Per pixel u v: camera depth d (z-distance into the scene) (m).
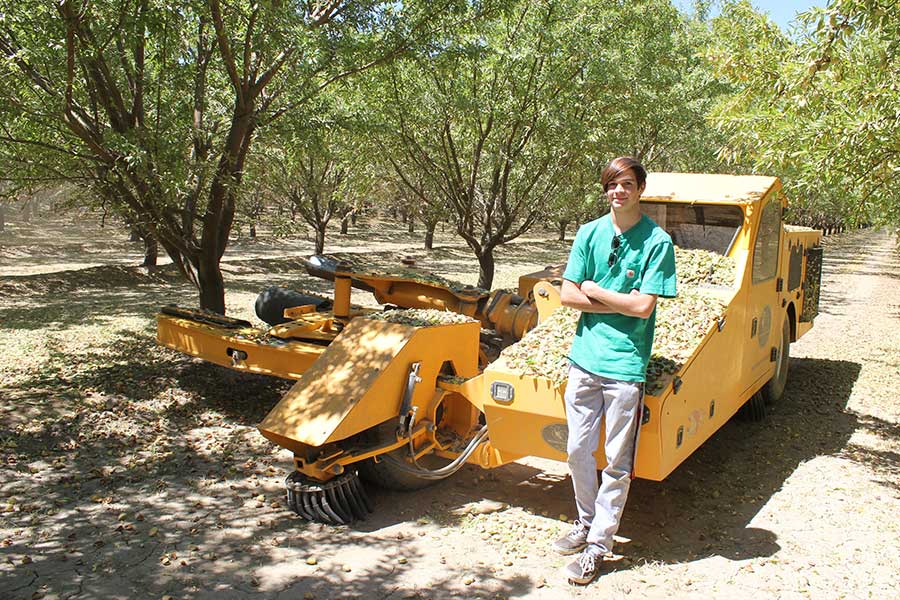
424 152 14.89
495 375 4.27
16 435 5.79
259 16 7.79
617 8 14.79
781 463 5.85
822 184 5.75
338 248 37.69
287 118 8.94
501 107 13.62
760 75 6.38
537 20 13.45
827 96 5.74
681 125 18.25
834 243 54.03
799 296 7.85
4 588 3.54
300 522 4.45
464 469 5.50
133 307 14.17
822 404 7.76
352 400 4.28
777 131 5.82
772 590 3.77
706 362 4.48
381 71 11.54
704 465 5.78
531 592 3.69
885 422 7.14
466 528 4.44
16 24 6.71
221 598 3.53
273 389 7.53
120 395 7.05
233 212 9.17
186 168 7.74
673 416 3.98
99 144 7.67
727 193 5.80
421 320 5.00
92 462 5.38
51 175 8.34
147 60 9.37
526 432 4.26
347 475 4.51
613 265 3.66
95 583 3.63
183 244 8.55
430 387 4.87
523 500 4.94
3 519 4.36
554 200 16.06
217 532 4.28
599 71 13.66
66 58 7.05
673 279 3.55
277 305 8.10
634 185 3.58
